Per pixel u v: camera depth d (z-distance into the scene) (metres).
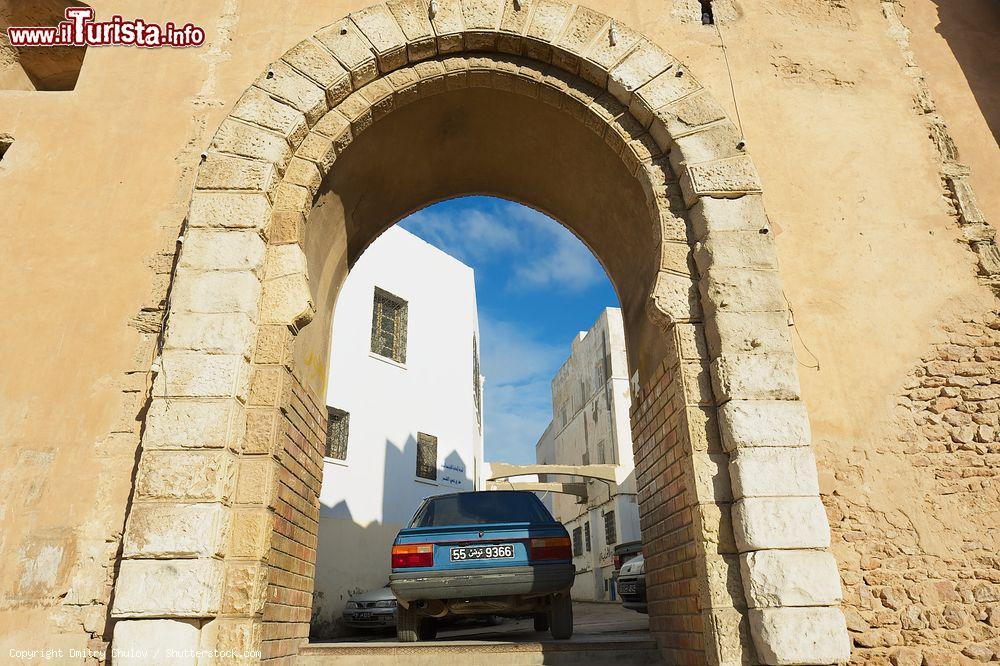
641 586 9.74
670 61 6.10
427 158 7.13
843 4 6.89
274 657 4.82
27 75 7.90
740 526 4.46
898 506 4.78
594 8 6.59
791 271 5.55
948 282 5.59
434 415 17.78
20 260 5.41
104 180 5.75
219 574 4.27
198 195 5.32
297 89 5.79
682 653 5.06
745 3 6.76
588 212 7.36
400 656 5.44
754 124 6.14
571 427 29.20
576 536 26.34
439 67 6.14
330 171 5.96
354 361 15.57
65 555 4.48
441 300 19.23
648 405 6.20
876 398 5.12
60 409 4.90
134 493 4.41
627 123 6.01
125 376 5.00
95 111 6.08
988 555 4.66
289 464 5.23
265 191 5.36
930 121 6.32
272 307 5.14
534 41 6.07
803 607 4.20
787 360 4.91
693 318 5.24
